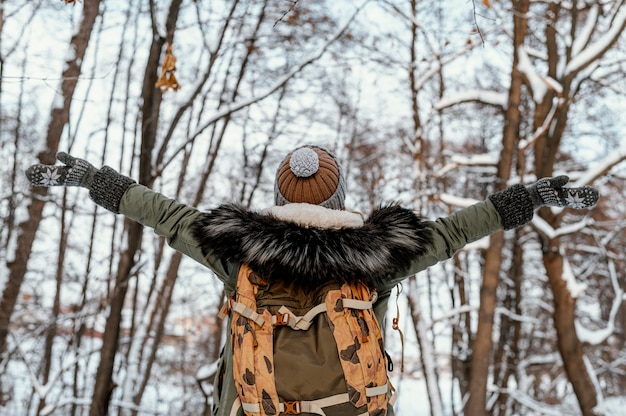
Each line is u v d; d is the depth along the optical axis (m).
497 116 17.03
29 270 16.30
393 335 18.28
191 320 19.38
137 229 8.53
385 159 17.22
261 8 11.37
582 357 11.80
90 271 15.34
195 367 18.89
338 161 2.23
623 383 17.23
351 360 1.81
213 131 15.76
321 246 1.89
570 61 11.52
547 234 11.57
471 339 17.09
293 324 1.85
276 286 1.92
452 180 17.50
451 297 17.98
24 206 9.09
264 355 1.81
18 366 14.77
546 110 11.93
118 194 2.15
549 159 11.91
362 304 1.91
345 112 17.55
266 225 1.95
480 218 2.14
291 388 1.78
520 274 15.97
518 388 15.96
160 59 8.45
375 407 1.83
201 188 14.91
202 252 2.03
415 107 13.49
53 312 14.68
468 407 10.10
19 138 16.80
